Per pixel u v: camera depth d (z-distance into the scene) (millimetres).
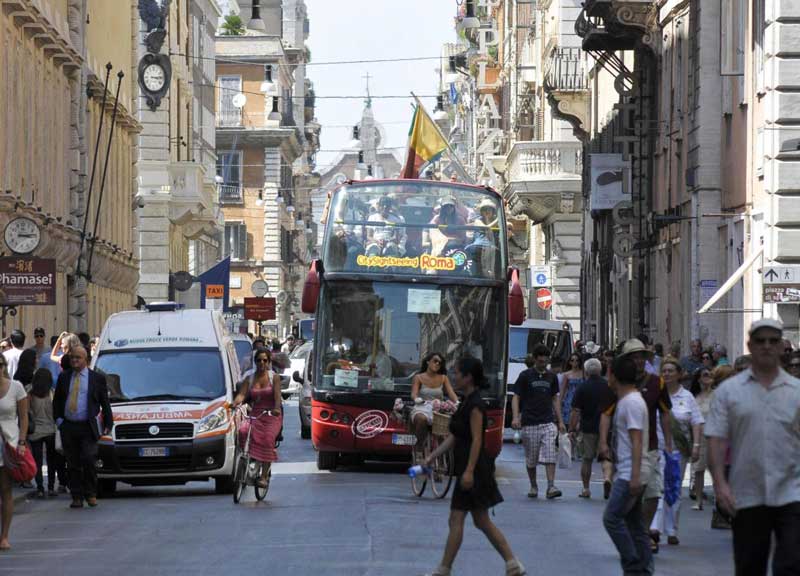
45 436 29656
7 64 43312
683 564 19875
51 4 50250
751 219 39938
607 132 64500
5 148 43156
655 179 53750
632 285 57375
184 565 19312
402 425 32844
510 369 50062
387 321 33219
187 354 31078
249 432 27781
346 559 19578
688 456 23281
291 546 21016
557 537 22406
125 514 26109
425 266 33500
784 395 13734
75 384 27531
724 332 42844
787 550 13453
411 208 33781
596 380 29062
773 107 37500
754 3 39812
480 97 124750
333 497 28359
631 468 17156
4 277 34812
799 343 36844
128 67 68875
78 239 54750
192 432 29562
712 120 43906
